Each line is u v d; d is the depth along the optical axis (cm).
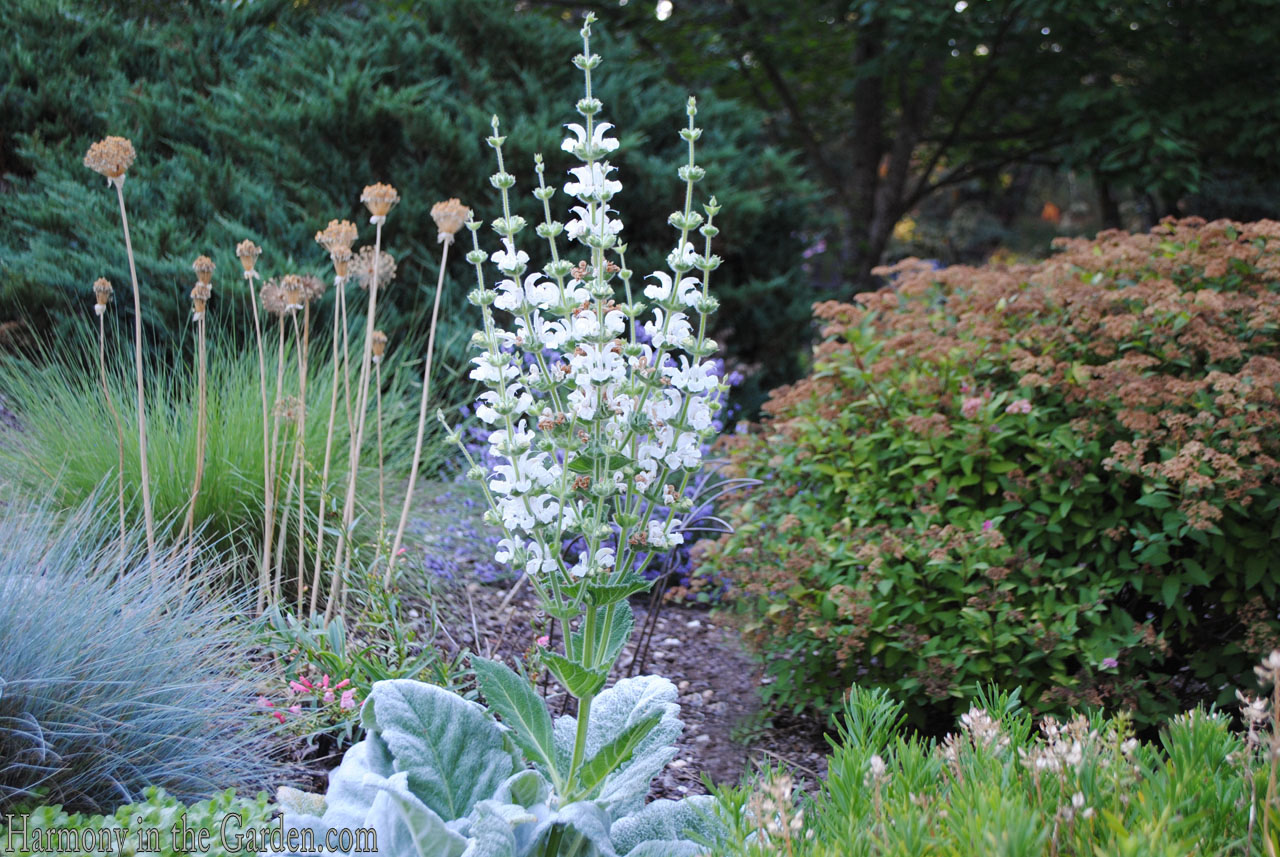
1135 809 162
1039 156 1293
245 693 282
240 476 371
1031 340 381
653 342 204
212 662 276
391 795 191
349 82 608
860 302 449
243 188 576
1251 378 321
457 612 392
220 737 261
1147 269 404
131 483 358
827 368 406
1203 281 392
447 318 576
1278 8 848
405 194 607
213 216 566
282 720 277
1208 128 880
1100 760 183
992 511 351
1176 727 190
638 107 727
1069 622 317
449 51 682
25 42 632
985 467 356
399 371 518
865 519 362
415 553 401
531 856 203
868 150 1185
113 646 252
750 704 381
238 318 506
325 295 532
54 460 373
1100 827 159
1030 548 353
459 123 639
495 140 206
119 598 268
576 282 204
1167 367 364
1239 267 388
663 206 680
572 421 204
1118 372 336
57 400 422
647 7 1111
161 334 504
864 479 375
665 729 227
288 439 389
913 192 1195
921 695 345
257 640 314
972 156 1226
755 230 706
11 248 550
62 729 232
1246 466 323
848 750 196
